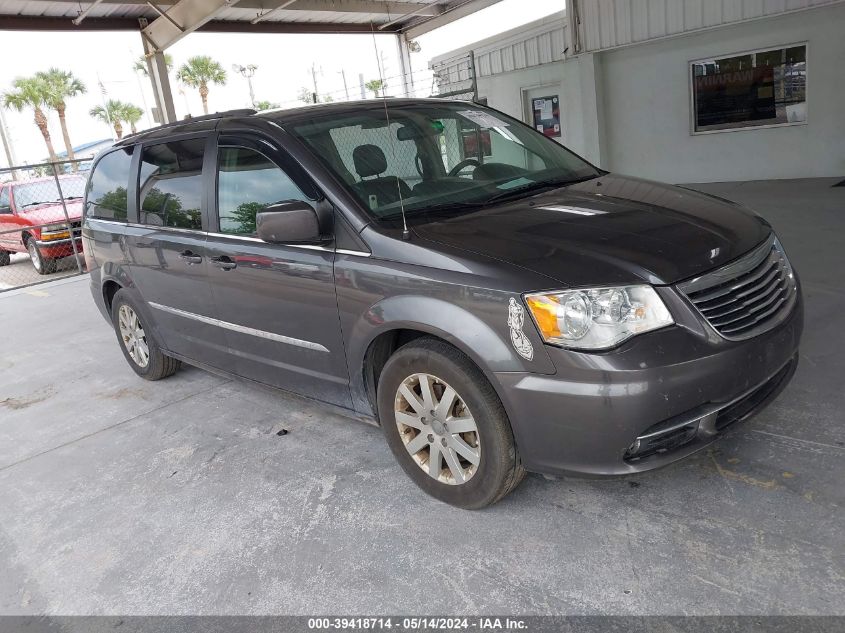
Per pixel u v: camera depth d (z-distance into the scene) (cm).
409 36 1622
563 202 290
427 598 224
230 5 1077
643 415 214
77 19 1166
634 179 336
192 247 360
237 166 332
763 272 250
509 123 380
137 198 418
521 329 225
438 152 330
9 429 441
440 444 266
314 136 310
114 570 266
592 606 209
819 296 452
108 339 633
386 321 262
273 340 330
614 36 1158
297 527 276
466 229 264
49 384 523
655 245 238
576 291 219
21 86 4325
